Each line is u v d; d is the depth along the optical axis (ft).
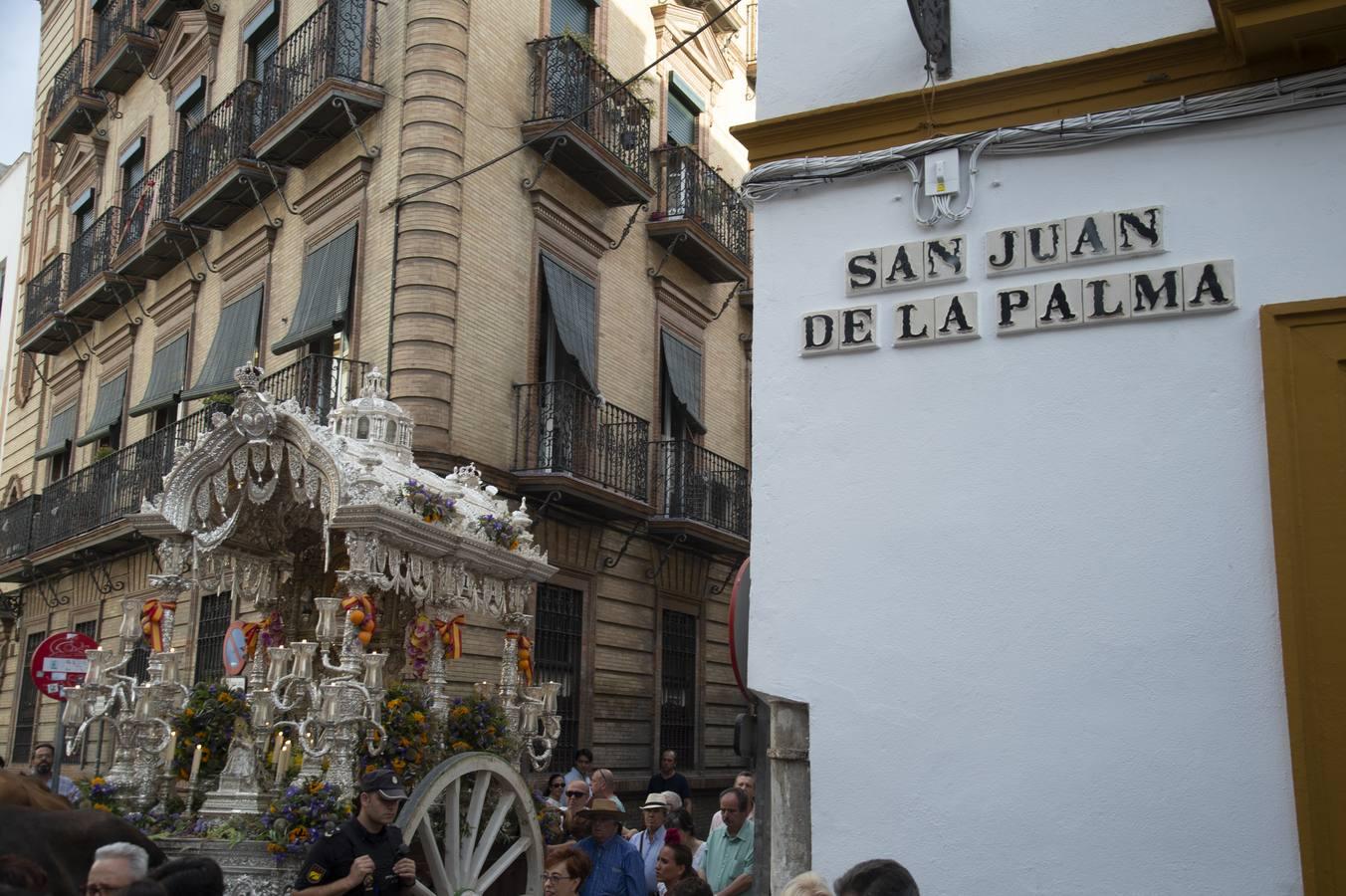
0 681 80.12
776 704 18.92
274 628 33.35
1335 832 15.15
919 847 17.42
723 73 71.46
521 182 52.44
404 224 47.67
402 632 32.45
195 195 57.88
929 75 19.52
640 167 58.39
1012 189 18.72
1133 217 17.71
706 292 67.00
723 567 66.03
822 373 19.51
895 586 18.34
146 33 69.87
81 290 70.54
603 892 23.34
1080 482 17.48
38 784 18.10
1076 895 16.39
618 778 54.13
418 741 27.32
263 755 27.25
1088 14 18.92
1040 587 17.43
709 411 66.54
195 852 23.93
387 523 26.96
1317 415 16.17
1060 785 16.79
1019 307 18.20
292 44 54.85
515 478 48.78
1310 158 16.97
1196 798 16.02
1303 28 16.47
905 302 19.07
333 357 47.29
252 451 28.99
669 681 60.39
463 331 47.85
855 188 19.92
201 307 62.03
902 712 17.93
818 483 19.17
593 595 54.24
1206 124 17.57
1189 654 16.42
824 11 21.03
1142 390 17.33
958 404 18.48
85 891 13.41
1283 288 16.76
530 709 32.24
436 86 48.70
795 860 18.38
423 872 26.73
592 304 56.44
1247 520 16.42
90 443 72.38
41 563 70.13
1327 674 15.53
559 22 57.26
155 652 29.73
